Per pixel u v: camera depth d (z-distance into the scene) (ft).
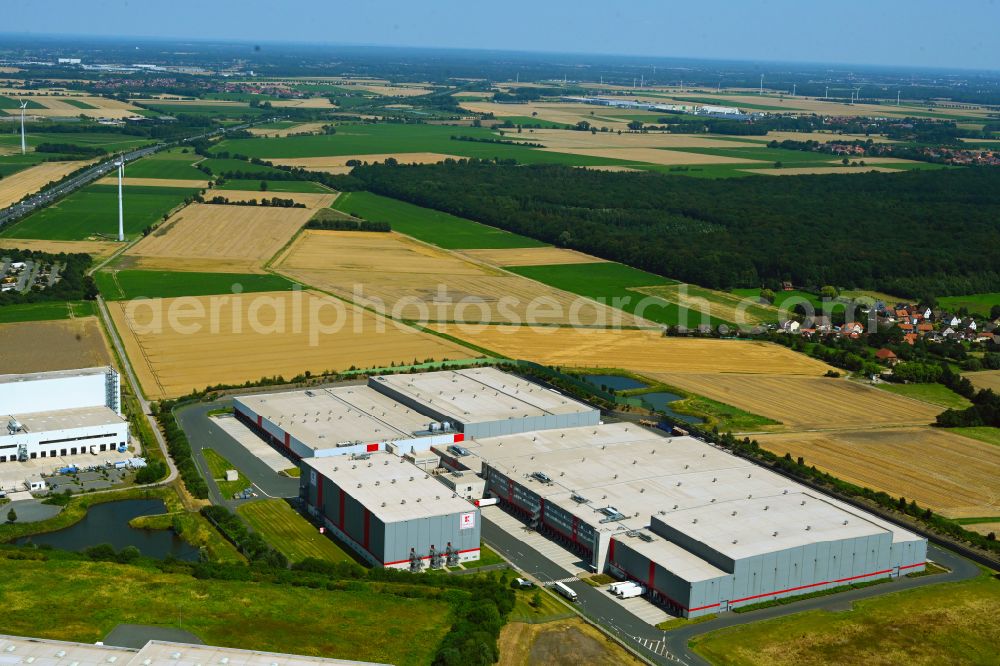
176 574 549.95
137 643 482.69
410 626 508.12
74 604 513.45
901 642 515.91
